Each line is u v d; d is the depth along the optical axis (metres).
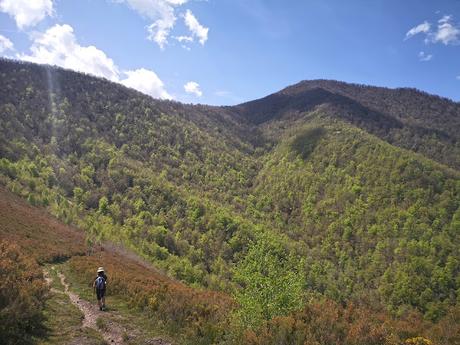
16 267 15.40
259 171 186.75
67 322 13.52
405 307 68.88
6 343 10.19
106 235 61.22
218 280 65.56
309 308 14.27
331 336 11.96
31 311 11.74
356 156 146.50
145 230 86.44
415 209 103.94
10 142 109.06
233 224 100.81
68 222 58.16
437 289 75.25
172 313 15.92
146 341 13.24
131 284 21.55
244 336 12.56
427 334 14.52
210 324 14.38
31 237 32.91
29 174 90.56
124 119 181.25
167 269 61.88
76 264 28.31
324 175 143.88
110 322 14.76
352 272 92.44
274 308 13.67
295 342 11.62
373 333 12.26
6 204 43.62
